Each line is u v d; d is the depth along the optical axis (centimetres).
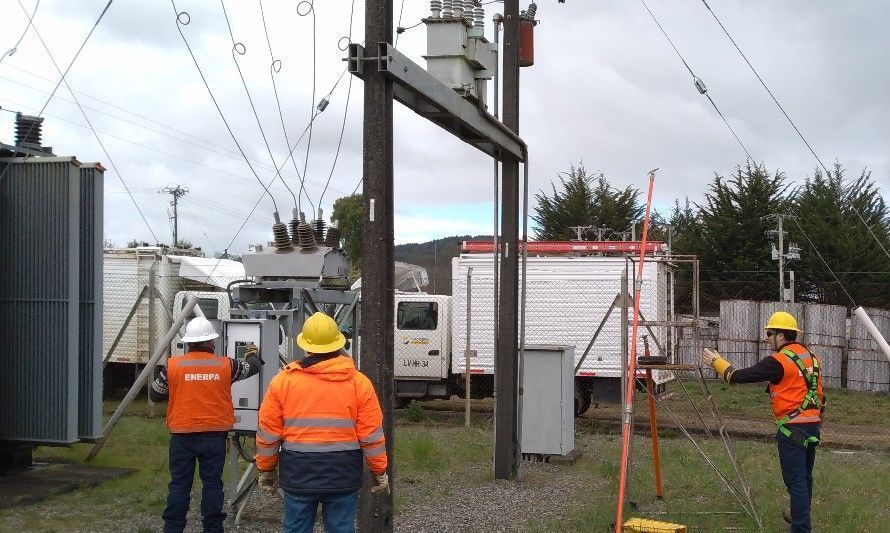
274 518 909
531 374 1264
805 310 2789
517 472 1140
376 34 718
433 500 1009
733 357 2792
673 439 1608
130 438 1411
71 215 1066
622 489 802
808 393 814
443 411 2059
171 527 779
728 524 906
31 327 1076
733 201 4025
